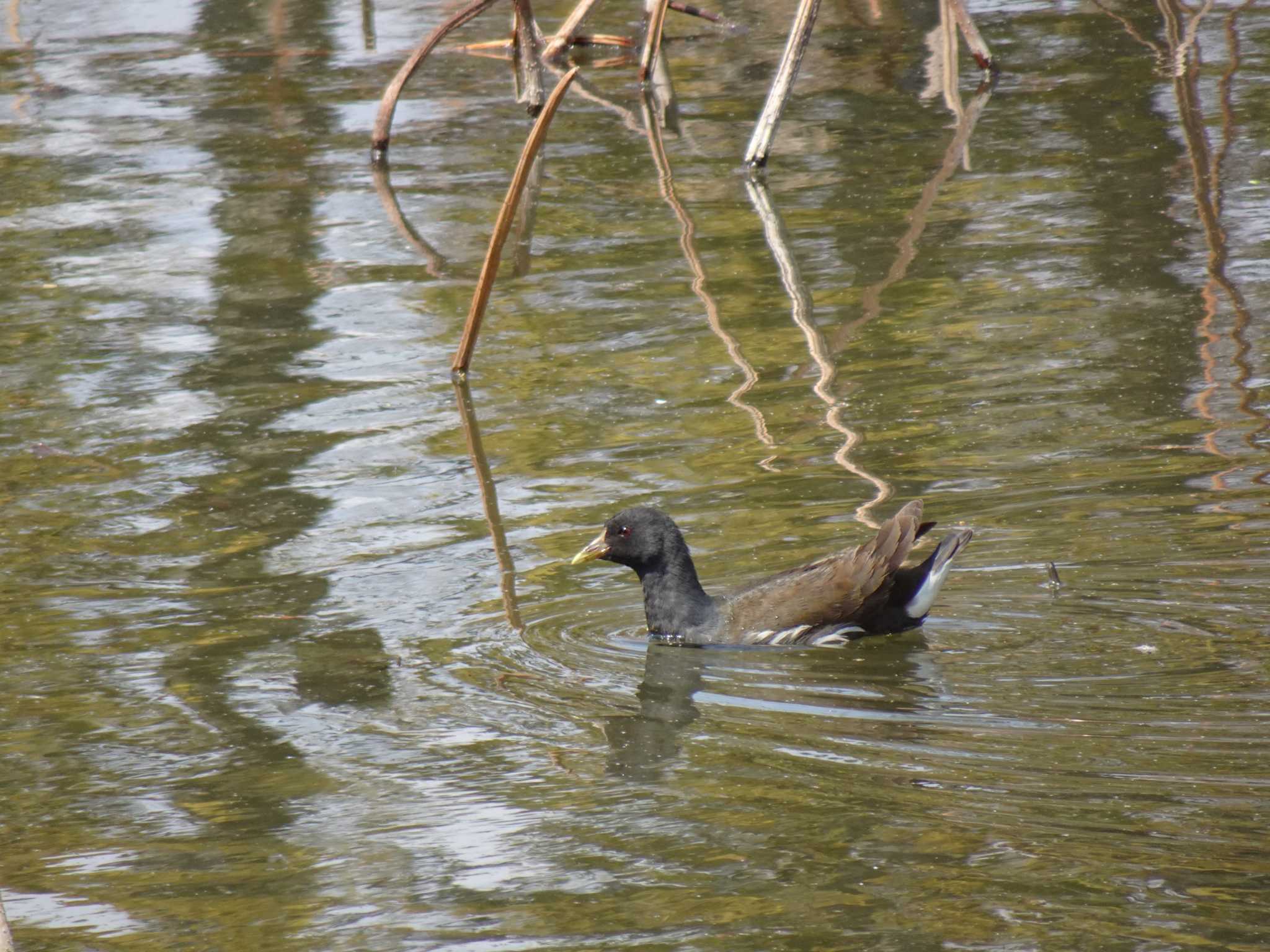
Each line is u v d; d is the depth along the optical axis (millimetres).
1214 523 12625
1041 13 32531
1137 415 14711
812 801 9211
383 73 30203
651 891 8305
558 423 15523
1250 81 26547
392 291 19531
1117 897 7984
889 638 11680
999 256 19359
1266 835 8492
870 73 29016
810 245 20281
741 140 25438
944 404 15297
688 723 10477
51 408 16453
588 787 9562
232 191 23781
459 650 11680
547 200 22844
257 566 13023
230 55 31703
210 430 15836
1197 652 10883
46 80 30219
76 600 12531
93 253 21281
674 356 17016
